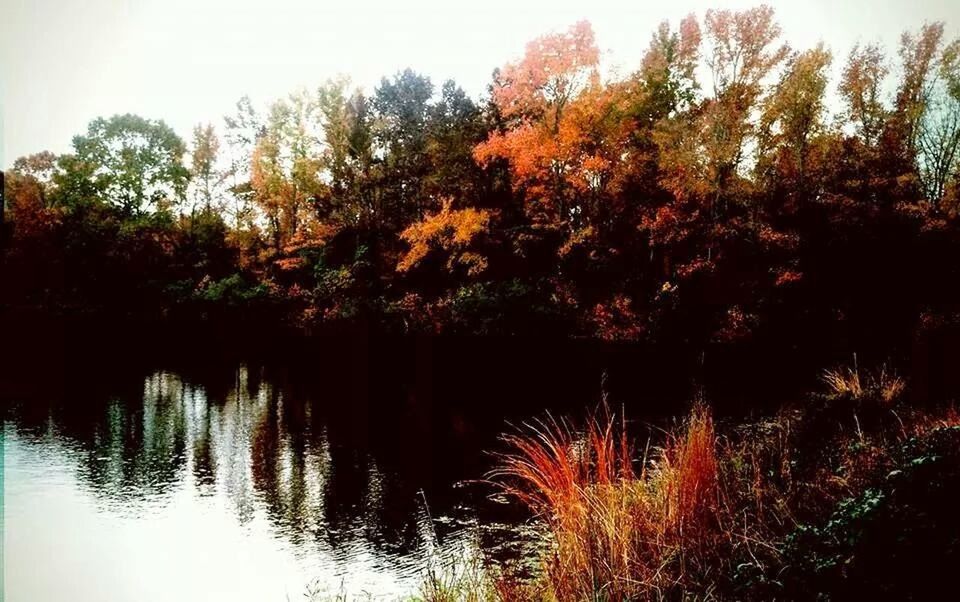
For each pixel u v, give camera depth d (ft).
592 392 35.12
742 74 51.70
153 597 13.57
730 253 49.08
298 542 16.72
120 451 25.49
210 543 16.48
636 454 20.97
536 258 62.64
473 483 21.18
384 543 16.43
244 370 46.34
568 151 57.72
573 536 9.95
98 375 43.57
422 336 61.82
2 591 13.39
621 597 8.73
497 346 54.44
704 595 8.38
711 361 41.04
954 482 7.29
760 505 10.17
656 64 55.06
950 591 6.26
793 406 23.95
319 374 44.88
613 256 56.90
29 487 21.02
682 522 10.09
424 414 31.96
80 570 14.87
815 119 46.57
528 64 57.82
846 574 6.99
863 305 39.34
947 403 16.67
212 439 27.40
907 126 41.16
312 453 25.25
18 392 37.14
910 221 39.88
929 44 40.47
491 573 11.28
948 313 33.71
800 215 46.32
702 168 50.85
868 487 9.18
